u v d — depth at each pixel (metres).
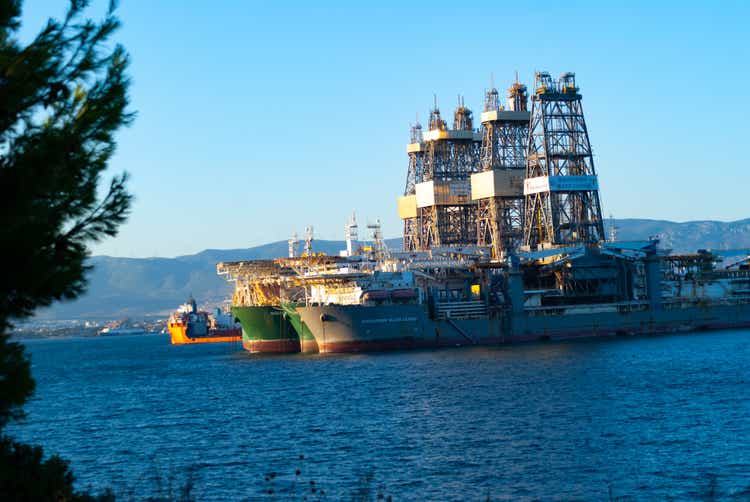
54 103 23.84
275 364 165.88
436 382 117.44
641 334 199.25
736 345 159.25
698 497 52.91
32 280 22.45
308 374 140.38
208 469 65.69
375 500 54.22
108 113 23.92
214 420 93.06
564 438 71.88
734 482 56.12
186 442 79.00
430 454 67.75
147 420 96.25
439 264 188.75
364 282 180.88
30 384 23.48
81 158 23.67
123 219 24.52
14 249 22.11
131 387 142.12
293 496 55.97
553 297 195.50
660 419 79.38
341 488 57.81
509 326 187.00
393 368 141.00
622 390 100.69
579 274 195.75
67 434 87.81
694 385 103.06
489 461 64.38
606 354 149.50
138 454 73.81
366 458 67.38
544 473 60.16
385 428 81.06
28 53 23.33
